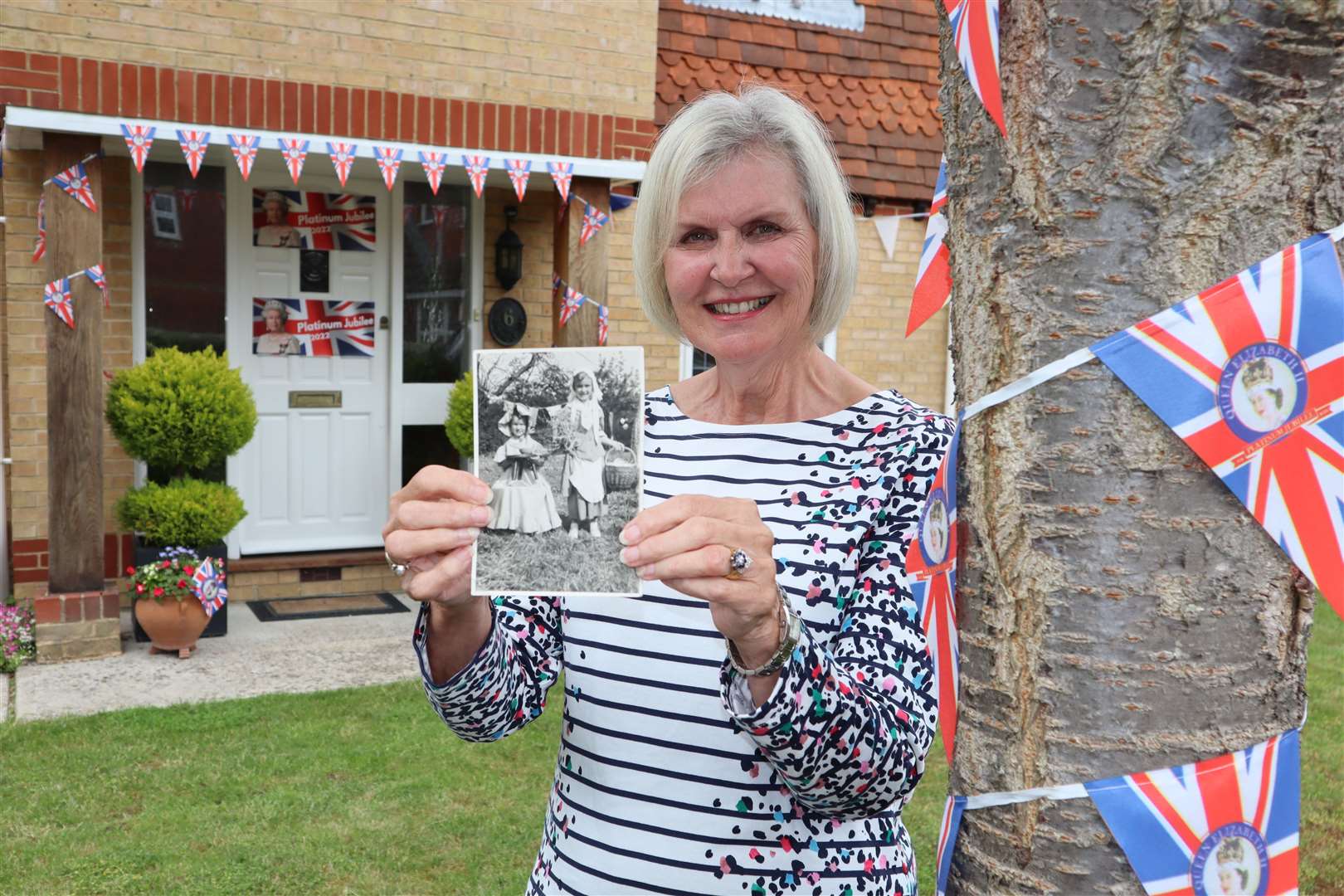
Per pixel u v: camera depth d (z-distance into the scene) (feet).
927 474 5.02
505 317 25.12
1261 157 3.93
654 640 5.18
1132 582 4.12
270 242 23.45
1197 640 4.08
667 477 5.56
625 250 25.32
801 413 5.59
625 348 4.42
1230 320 3.94
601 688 5.26
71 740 15.67
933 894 12.46
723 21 25.30
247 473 23.72
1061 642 4.24
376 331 24.64
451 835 13.33
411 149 20.29
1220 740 4.08
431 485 4.56
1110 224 4.09
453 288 25.16
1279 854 4.10
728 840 4.95
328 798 14.14
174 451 19.67
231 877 12.12
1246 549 4.04
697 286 5.22
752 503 4.24
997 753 4.43
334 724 16.69
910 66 27.63
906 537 4.97
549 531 4.46
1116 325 4.09
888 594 4.87
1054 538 4.24
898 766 4.39
